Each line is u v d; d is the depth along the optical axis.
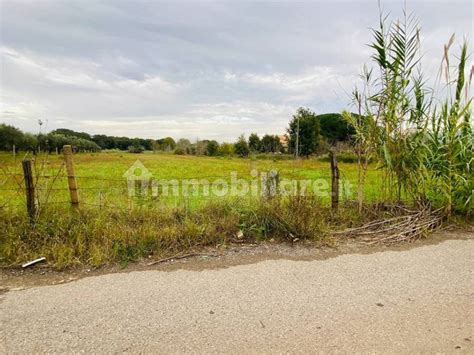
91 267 3.35
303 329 2.29
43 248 3.53
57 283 3.01
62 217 4.04
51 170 4.53
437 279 3.13
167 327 2.32
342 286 2.97
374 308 2.58
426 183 5.08
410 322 2.38
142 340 2.17
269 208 4.45
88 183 9.00
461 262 3.57
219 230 4.22
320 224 4.41
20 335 2.21
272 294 2.82
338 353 2.03
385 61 4.98
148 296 2.77
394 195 5.43
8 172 4.39
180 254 3.72
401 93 5.05
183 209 4.65
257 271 3.31
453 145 4.97
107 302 2.67
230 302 2.67
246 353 2.04
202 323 2.37
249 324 2.36
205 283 3.03
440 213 5.09
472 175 5.04
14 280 3.06
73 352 2.04
